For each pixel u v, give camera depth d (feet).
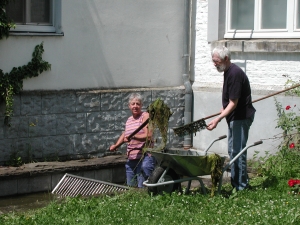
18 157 32.09
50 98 33.01
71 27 33.71
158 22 36.88
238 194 25.86
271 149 32.96
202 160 25.22
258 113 33.58
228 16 36.04
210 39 36.24
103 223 22.07
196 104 37.32
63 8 33.37
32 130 32.58
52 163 32.27
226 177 31.45
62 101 33.45
